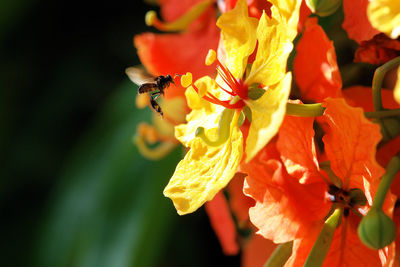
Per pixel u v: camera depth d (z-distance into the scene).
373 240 0.26
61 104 0.57
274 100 0.27
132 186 0.41
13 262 0.55
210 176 0.29
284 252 0.29
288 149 0.28
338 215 0.28
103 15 0.59
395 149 0.28
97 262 0.41
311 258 0.28
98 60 0.58
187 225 0.50
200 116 0.30
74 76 0.58
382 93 0.28
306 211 0.28
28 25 0.60
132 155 0.42
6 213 0.56
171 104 0.36
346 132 0.27
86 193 0.43
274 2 0.28
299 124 0.28
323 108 0.28
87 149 0.44
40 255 0.43
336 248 0.28
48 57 0.59
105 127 0.44
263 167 0.29
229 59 0.29
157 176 0.41
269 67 0.28
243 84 0.28
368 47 0.29
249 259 0.35
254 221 0.28
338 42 0.29
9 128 0.58
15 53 0.60
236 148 0.29
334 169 0.28
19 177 0.57
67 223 0.43
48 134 0.57
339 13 0.30
